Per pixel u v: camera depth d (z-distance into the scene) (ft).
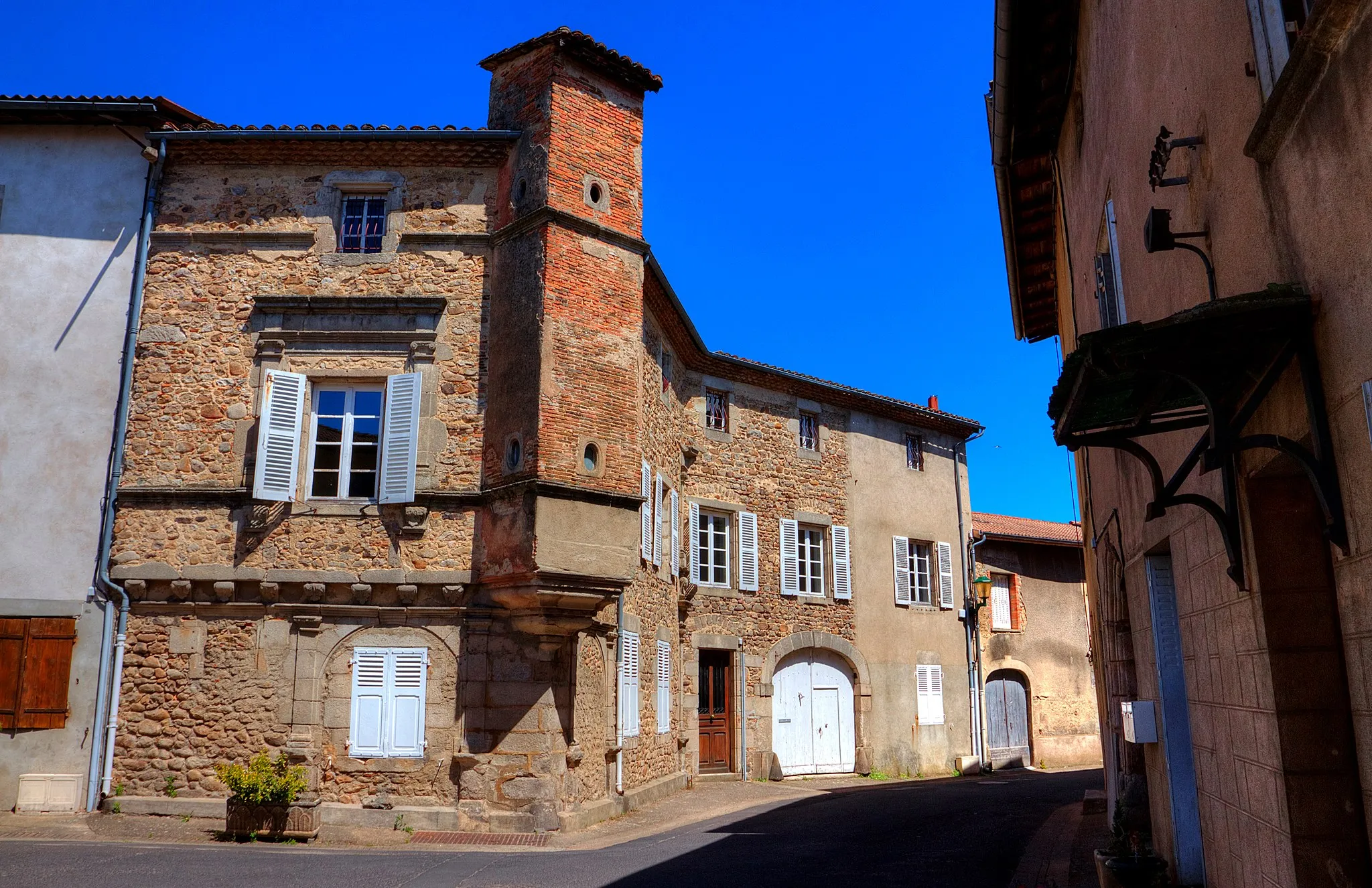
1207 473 18.03
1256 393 13.76
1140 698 26.53
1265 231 14.12
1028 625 82.02
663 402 54.24
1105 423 19.42
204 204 42.55
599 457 39.45
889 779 66.23
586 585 38.06
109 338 41.39
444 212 42.39
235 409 40.63
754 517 63.82
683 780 54.34
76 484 40.19
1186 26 17.51
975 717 75.15
